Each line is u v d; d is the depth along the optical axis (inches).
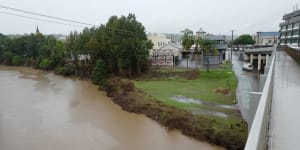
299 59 689.0
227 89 1108.5
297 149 171.0
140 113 917.2
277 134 198.7
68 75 1804.9
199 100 985.5
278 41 2492.6
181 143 664.4
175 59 1987.0
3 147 650.8
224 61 2025.1
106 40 1578.5
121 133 746.8
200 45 1680.6
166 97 1047.0
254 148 99.4
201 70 1592.0
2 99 1115.9
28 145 665.0
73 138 713.0
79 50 1749.5
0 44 2578.7
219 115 794.2
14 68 2289.6
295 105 281.1
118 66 1574.8
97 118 878.4
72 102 1085.8
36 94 1222.9
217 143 631.8
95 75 1489.9
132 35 1569.9
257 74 1384.1
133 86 1201.4
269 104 250.5
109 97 1175.0
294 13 1939.0
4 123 820.0
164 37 2736.2
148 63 1695.4
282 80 435.5
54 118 876.6
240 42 3302.2
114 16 1649.9
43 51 2288.4
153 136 718.5
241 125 682.8
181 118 773.9
